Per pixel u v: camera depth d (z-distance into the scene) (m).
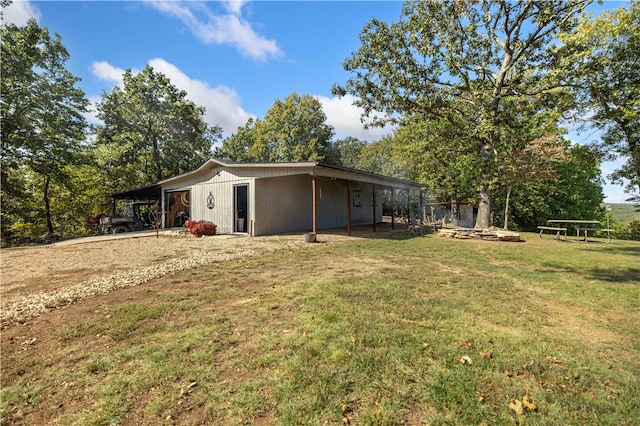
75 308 3.62
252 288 4.37
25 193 17.75
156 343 2.68
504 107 12.78
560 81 9.04
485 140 11.62
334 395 1.95
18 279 5.13
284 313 3.33
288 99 33.06
